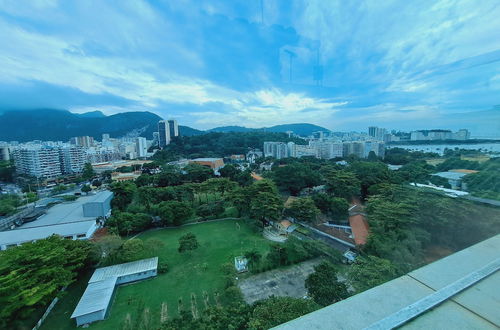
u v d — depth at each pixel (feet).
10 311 37.83
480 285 7.52
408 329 5.87
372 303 6.83
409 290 7.40
